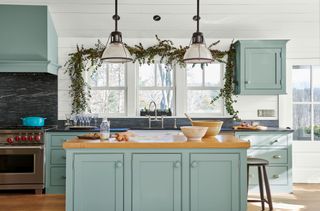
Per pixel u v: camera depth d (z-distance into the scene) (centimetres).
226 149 284
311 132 558
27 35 489
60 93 549
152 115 554
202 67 508
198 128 295
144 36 550
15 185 465
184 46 554
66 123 541
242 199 284
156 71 566
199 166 285
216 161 285
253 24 529
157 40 554
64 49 549
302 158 555
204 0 480
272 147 479
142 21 520
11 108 541
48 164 475
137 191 283
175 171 284
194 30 539
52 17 512
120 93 566
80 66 541
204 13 505
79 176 279
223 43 554
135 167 282
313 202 430
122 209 282
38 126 506
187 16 511
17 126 511
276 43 508
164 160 283
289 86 554
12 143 464
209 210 284
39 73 546
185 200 284
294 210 396
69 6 492
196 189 284
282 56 507
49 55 500
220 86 566
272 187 479
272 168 479
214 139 307
